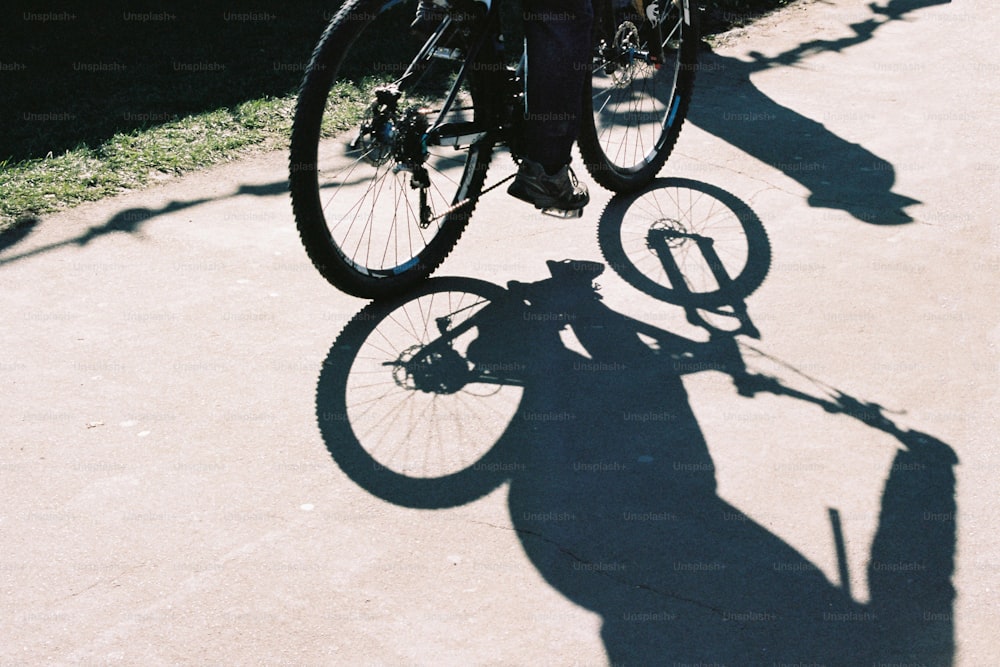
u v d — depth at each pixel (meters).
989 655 2.57
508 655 2.55
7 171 4.75
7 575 2.74
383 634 2.61
